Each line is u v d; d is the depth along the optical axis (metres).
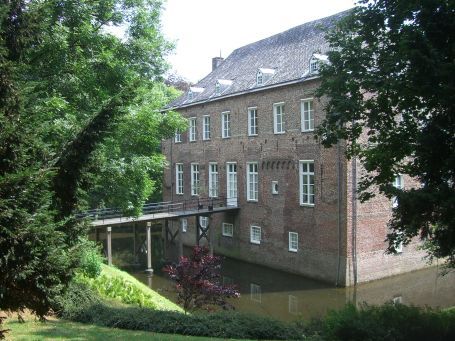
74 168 6.96
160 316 10.89
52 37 12.02
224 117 30.23
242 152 28.44
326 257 22.61
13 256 5.71
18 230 5.73
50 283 6.25
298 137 24.12
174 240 32.75
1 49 6.19
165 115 19.02
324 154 22.58
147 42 16.95
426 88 8.26
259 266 27.17
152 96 18.58
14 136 6.10
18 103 6.39
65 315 11.20
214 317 11.07
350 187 21.55
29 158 6.41
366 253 22.16
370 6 10.33
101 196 15.91
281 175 25.41
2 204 5.58
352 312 10.26
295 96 24.25
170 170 36.94
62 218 7.15
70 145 6.91
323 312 18.30
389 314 10.02
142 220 25.56
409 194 8.37
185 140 34.75
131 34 17.06
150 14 17.62
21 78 6.98
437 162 8.65
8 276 5.82
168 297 20.20
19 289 6.33
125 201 16.14
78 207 7.32
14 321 9.84
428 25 8.56
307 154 23.59
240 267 27.12
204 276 13.09
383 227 22.66
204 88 33.81
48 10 7.29
